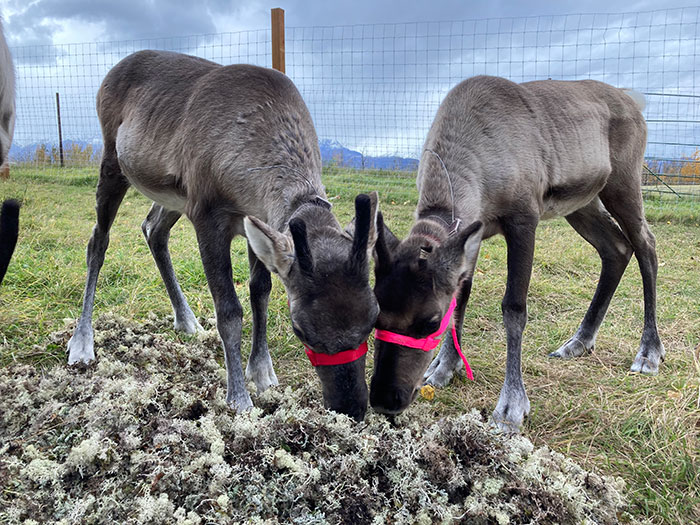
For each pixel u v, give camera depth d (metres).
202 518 0.63
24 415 0.82
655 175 3.33
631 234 1.28
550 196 1.17
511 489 0.69
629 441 0.90
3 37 1.19
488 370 1.16
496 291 1.60
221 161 0.96
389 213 2.52
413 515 0.66
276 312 1.39
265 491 0.66
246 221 0.79
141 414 0.82
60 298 1.40
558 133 1.15
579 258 1.92
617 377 1.13
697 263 1.94
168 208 1.20
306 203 0.90
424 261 0.84
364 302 0.75
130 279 1.56
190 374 1.04
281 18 2.13
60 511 0.64
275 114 0.99
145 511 0.61
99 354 1.11
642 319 1.44
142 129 1.11
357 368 0.78
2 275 0.61
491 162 1.05
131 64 1.21
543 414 0.99
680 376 1.11
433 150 1.08
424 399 1.04
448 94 1.16
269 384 1.08
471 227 0.85
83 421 0.79
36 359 1.13
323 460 0.70
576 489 0.69
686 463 0.82
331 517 0.65
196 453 0.72
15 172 3.42
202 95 1.03
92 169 3.73
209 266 0.97
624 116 1.30
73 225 2.12
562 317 1.46
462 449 0.75
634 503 0.76
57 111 3.88
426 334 0.85
